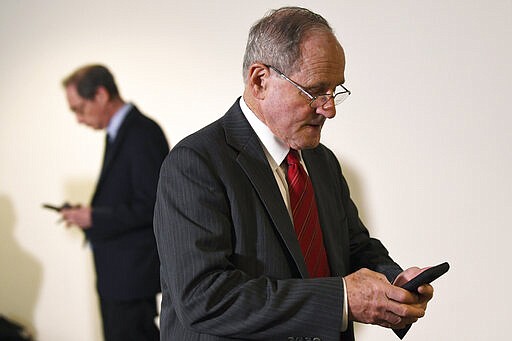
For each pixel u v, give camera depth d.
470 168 2.69
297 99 1.30
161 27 2.99
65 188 3.11
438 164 2.72
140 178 2.96
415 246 2.78
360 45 2.76
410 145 2.74
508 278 2.68
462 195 2.71
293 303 1.22
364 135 2.79
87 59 3.07
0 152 3.21
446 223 2.73
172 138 3.00
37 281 3.20
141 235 2.96
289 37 1.29
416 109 2.72
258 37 1.34
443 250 2.75
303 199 1.41
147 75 3.01
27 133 3.17
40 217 3.16
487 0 2.61
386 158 2.77
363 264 1.55
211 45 2.94
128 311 3.00
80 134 3.07
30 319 3.23
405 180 2.76
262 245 1.31
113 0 3.03
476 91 2.65
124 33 3.03
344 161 2.82
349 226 1.60
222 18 2.92
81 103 3.05
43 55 3.13
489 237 2.69
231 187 1.31
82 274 3.10
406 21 2.70
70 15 3.09
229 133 1.38
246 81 1.38
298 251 1.33
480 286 2.72
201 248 1.25
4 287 3.27
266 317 1.22
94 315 3.11
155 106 3.01
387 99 2.75
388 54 2.73
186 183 1.29
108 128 3.03
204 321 1.24
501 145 2.64
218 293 1.23
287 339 1.25
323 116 1.33
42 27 3.13
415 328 2.81
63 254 3.13
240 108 1.42
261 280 1.26
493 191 2.67
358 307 1.23
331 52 1.30
